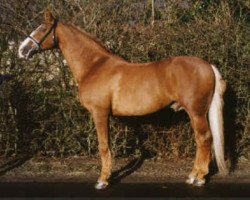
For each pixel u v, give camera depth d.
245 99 7.32
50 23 6.60
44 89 7.47
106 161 6.34
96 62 6.50
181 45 7.21
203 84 6.15
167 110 7.41
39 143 7.68
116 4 7.65
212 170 6.93
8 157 7.66
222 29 7.20
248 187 6.16
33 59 7.42
